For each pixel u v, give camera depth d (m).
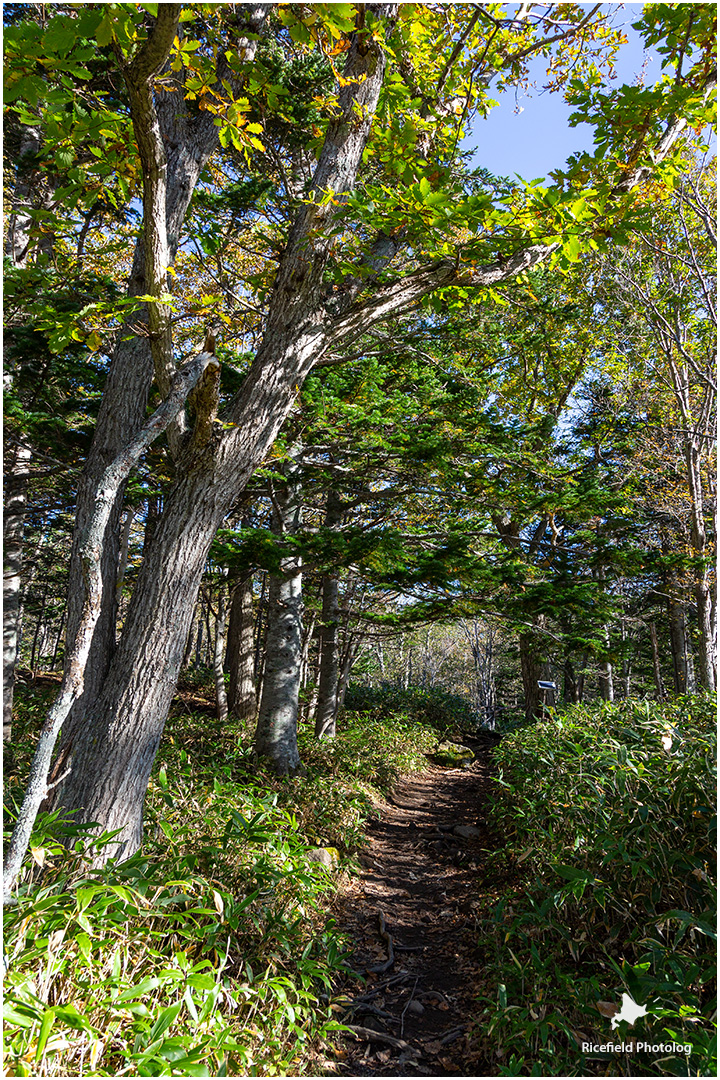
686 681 11.19
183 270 6.92
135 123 2.78
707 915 2.90
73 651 1.85
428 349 8.13
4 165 6.83
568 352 12.17
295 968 3.43
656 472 10.22
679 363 9.02
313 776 7.32
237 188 6.65
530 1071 2.68
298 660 7.95
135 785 3.37
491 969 3.68
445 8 5.28
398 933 4.69
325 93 6.46
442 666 37.03
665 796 3.73
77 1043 2.10
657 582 10.52
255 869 3.79
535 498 7.47
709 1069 2.26
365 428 6.69
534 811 5.04
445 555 6.72
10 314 5.72
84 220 7.30
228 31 3.85
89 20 2.39
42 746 1.75
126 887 2.82
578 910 3.56
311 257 3.55
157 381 3.35
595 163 4.19
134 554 9.30
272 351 3.61
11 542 7.64
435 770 11.77
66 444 6.80
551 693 13.94
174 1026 2.43
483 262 3.96
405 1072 3.09
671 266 8.07
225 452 3.47
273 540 6.18
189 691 14.39
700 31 4.02
